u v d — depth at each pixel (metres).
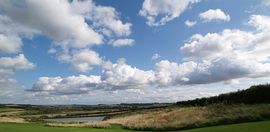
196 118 41.12
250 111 39.62
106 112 123.12
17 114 109.81
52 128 36.25
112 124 47.12
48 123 46.81
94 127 40.31
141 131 36.44
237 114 39.09
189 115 45.12
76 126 41.22
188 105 76.25
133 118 55.28
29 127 36.84
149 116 54.25
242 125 29.75
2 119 50.34
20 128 35.31
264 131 24.39
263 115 37.06
